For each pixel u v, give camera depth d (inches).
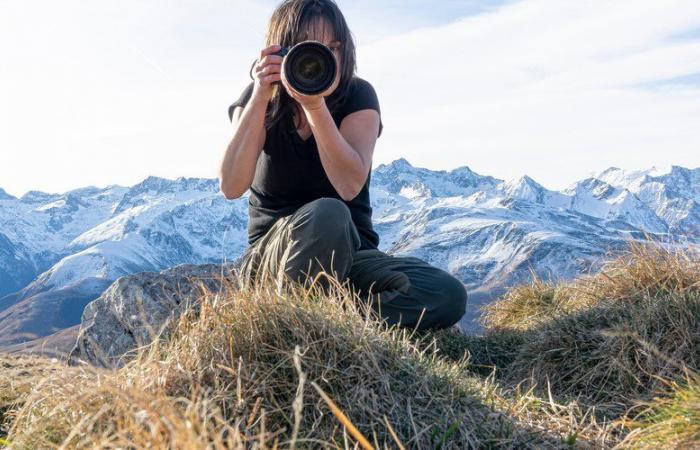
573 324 151.9
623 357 130.6
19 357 131.7
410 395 95.3
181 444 61.7
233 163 143.5
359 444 83.3
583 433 99.3
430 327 162.1
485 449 89.8
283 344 97.1
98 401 87.0
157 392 86.0
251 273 153.6
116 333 174.7
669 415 93.8
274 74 137.3
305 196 157.6
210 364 91.7
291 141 151.3
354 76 153.4
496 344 177.9
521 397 111.0
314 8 142.9
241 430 82.3
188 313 113.2
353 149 142.8
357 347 97.3
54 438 82.8
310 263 138.6
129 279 183.5
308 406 88.9
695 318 132.4
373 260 157.9
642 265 167.2
